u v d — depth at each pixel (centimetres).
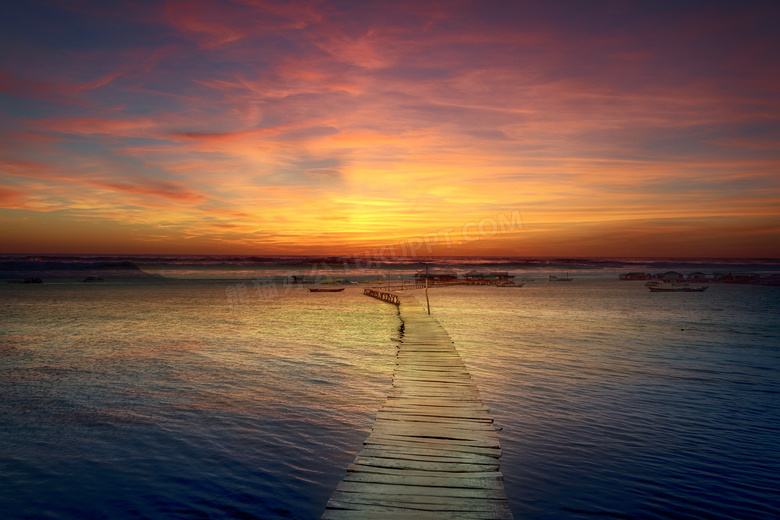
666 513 697
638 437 996
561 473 826
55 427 1078
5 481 809
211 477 825
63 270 11288
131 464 877
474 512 570
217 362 1823
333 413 1174
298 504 739
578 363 1767
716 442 970
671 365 1728
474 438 818
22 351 2077
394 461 718
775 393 1340
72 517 697
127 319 3328
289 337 2497
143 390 1402
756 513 698
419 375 1326
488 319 3378
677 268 16600
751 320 3284
